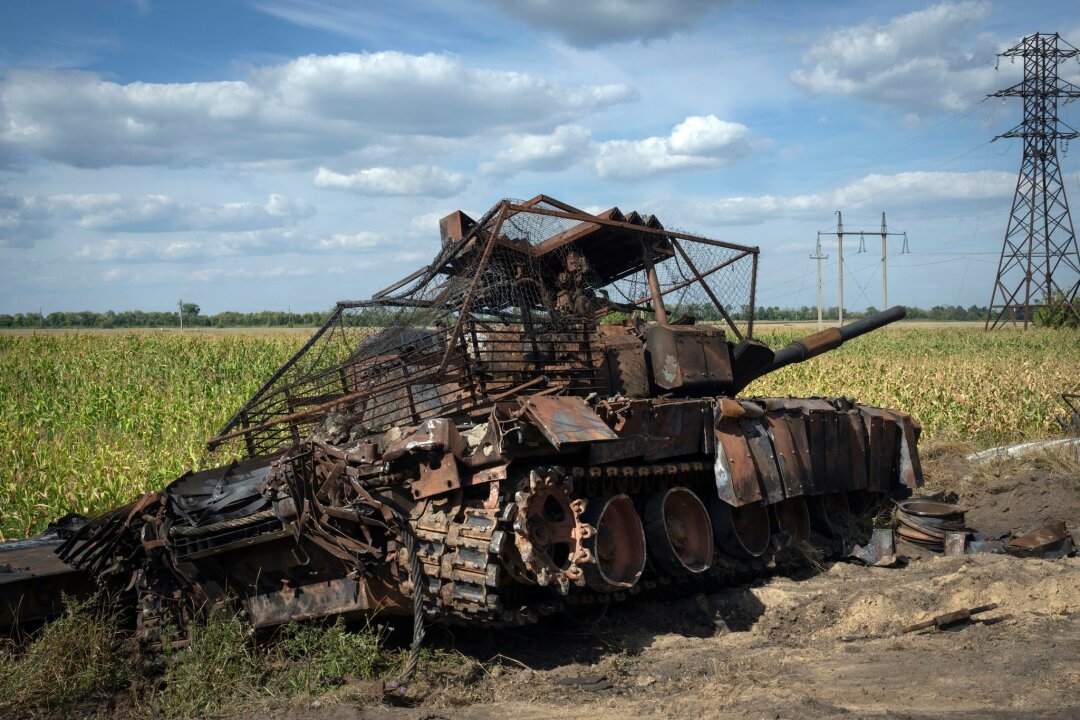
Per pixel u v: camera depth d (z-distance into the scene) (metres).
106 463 12.84
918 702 6.25
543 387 8.52
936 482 14.90
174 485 8.19
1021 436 18.69
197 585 7.72
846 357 35.28
